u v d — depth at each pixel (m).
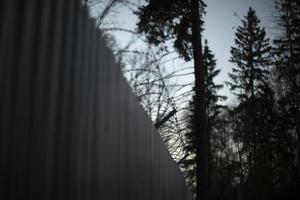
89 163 3.24
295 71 26.22
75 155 3.00
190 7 14.01
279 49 26.73
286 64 26.81
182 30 13.95
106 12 8.06
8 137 2.23
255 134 32.38
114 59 3.98
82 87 3.16
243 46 36.28
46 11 2.65
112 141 3.80
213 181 29.72
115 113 3.92
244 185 33.09
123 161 4.14
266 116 31.05
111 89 3.83
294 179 29.20
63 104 2.84
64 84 2.87
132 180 4.46
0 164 2.16
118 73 4.08
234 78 35.69
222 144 34.38
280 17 25.62
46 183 2.60
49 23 2.69
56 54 2.77
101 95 3.56
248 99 34.00
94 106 3.39
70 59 2.98
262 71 34.69
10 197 2.24
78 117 3.07
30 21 2.46
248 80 35.00
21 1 2.38
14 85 2.29
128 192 4.29
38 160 2.51
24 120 2.38
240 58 35.84
